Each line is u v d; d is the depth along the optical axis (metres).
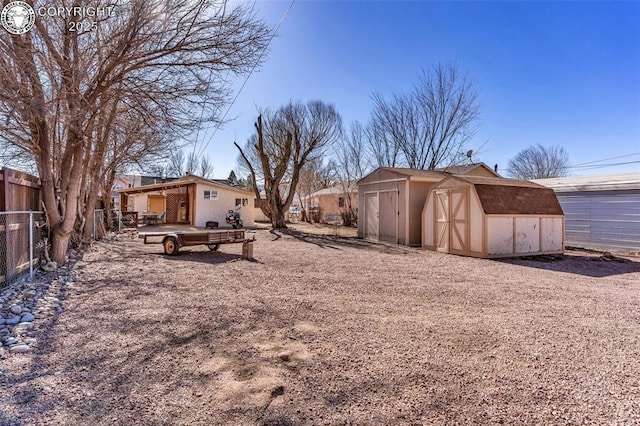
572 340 3.40
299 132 21.28
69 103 5.85
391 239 13.16
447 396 2.30
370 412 2.09
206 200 21.34
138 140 10.51
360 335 3.44
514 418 2.06
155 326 3.59
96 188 10.48
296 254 9.62
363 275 6.68
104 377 2.48
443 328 3.69
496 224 9.52
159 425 1.93
